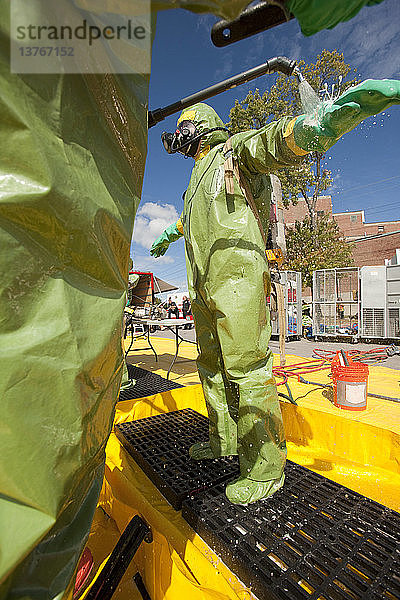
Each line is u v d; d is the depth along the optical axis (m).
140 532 1.47
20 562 0.60
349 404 2.65
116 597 1.62
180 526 1.59
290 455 2.49
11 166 0.61
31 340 0.64
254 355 1.69
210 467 1.99
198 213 1.86
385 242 31.83
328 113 1.14
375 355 7.11
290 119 1.39
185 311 16.36
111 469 2.26
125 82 0.83
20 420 0.62
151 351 6.68
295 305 13.28
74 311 0.73
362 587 1.12
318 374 4.30
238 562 1.26
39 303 0.67
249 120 18.59
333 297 12.62
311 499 1.64
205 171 1.88
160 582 1.49
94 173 0.78
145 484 2.02
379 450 2.27
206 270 1.79
